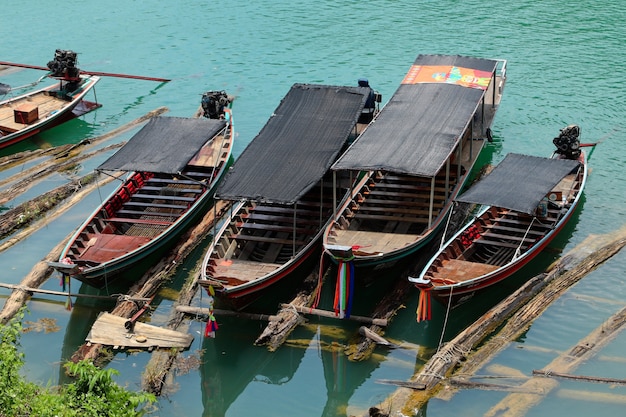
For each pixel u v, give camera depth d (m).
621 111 38.47
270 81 43.09
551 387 22.56
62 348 25.17
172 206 30.20
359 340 25.03
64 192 33.38
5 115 38.56
